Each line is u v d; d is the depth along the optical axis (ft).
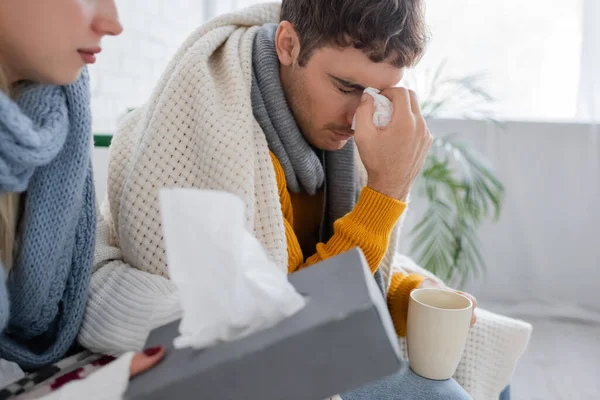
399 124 2.30
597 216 5.46
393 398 2.04
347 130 2.53
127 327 1.77
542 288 5.67
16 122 1.23
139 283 1.94
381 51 2.17
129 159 2.34
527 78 5.78
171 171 2.18
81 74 1.68
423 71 5.85
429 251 5.03
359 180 3.03
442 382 2.13
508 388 2.87
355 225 2.34
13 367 1.70
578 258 5.56
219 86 2.37
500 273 5.70
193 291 1.06
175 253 1.04
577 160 5.41
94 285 1.99
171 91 2.28
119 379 1.11
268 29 2.68
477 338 2.68
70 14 1.37
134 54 4.84
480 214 5.38
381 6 2.07
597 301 5.56
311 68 2.33
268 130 2.46
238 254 1.06
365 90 2.34
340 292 1.08
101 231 2.43
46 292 1.70
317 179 2.75
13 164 1.29
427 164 4.95
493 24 5.71
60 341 1.81
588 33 5.41
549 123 5.39
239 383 0.96
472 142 5.51
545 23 5.63
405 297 2.76
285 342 0.94
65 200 1.65
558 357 4.67
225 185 2.06
